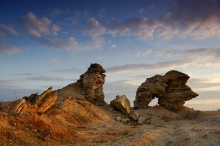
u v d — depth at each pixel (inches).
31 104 1541.6
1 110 1359.5
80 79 2591.0
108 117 2272.4
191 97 2989.7
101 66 2573.8
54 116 1673.2
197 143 1235.2
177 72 3031.5
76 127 1706.4
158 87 2913.4
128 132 1670.8
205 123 2069.4
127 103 2518.5
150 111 2751.0
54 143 1252.5
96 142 1347.2
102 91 2566.4
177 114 2854.3
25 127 1293.1
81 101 2245.3
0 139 1091.9
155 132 1593.3
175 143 1328.7
